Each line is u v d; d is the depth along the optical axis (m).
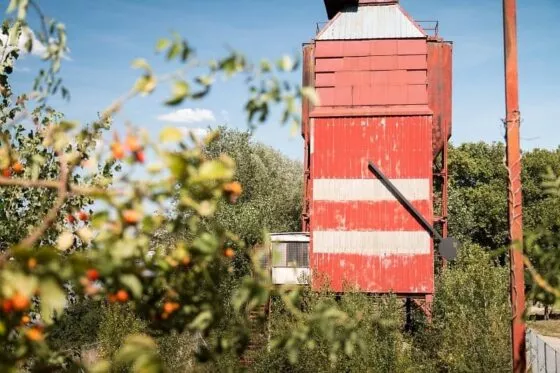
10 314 2.50
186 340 13.59
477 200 50.12
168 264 3.21
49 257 2.15
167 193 2.54
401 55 22.22
